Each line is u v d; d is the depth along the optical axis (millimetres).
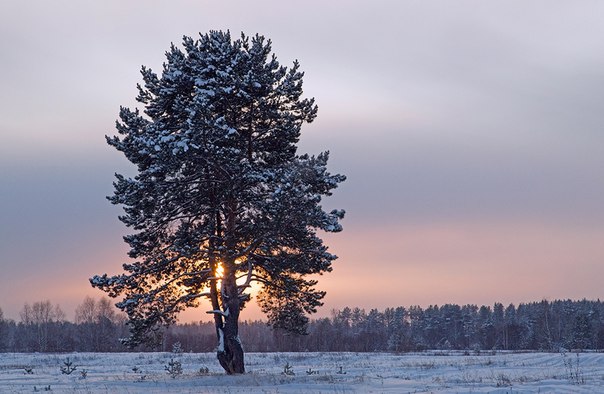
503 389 17250
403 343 96312
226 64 25250
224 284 25125
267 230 23562
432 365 32125
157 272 25062
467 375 24828
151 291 24547
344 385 20172
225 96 24484
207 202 24969
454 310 153625
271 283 25938
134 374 28781
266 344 111750
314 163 24547
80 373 29641
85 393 18453
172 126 25531
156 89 25609
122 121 25328
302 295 26391
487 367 30188
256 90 25125
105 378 24797
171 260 24734
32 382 23234
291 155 26797
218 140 23203
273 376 23219
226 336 24547
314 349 95500
